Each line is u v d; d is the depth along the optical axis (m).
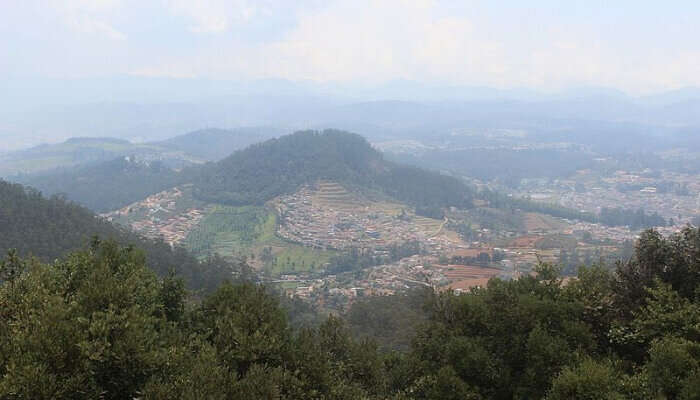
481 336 19.97
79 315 13.56
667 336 15.52
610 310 19.11
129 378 13.05
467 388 17.33
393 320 48.28
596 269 21.00
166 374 13.47
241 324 17.11
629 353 18.06
